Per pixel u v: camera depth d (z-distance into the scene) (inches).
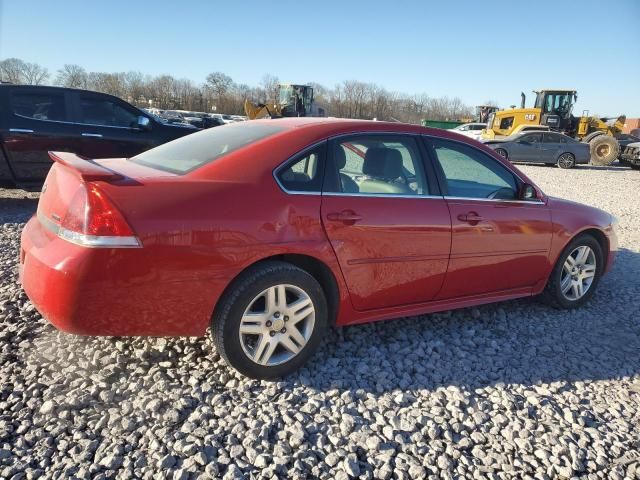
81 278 100.3
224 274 111.8
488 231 151.9
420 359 139.8
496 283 160.6
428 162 146.1
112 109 309.7
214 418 107.8
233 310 114.6
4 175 284.4
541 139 848.9
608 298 197.8
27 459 92.0
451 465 99.6
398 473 96.3
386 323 160.7
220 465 94.7
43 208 119.5
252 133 133.6
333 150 130.4
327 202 125.0
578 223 174.7
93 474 90.3
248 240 113.6
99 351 129.1
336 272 127.3
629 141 1037.2
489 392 126.1
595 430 113.3
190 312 111.0
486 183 157.2
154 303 107.0
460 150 153.9
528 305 185.9
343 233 126.3
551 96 1023.6
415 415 113.7
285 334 123.1
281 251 118.0
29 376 117.0
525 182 164.6
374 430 108.0
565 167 856.9
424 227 138.6
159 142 319.9
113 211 101.7
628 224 354.3
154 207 105.3
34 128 284.5
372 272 133.2
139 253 103.0
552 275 175.5
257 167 119.8
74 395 110.5
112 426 102.5
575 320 175.0
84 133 297.1
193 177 114.7
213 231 109.7
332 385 123.0
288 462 96.7
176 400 112.3
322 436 104.4
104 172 105.6
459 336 156.1
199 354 131.8
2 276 174.9
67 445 96.7
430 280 144.6
